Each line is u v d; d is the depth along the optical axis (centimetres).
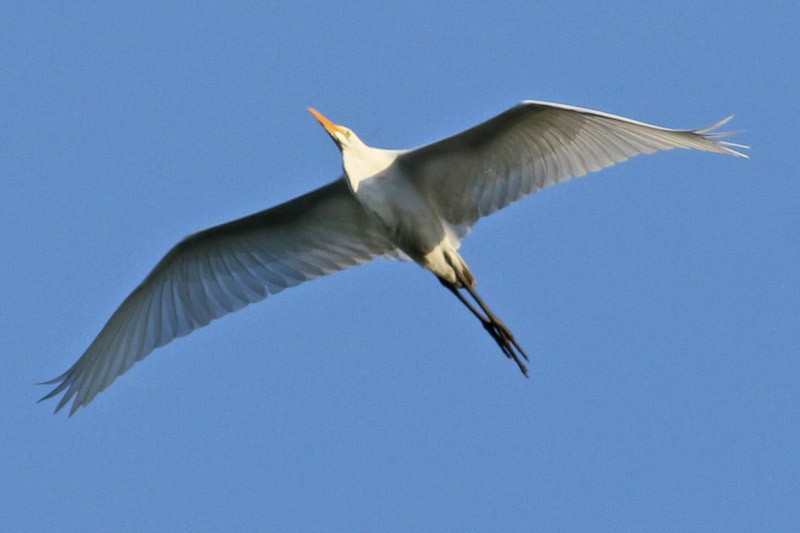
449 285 1547
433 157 1467
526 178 1459
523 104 1377
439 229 1505
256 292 1585
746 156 1345
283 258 1591
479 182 1480
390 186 1481
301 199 1533
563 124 1402
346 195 1534
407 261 1588
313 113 1501
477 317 1557
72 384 1511
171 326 1557
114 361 1534
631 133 1380
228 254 1571
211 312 1571
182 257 1547
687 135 1348
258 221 1548
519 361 1568
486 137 1434
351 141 1498
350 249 1588
